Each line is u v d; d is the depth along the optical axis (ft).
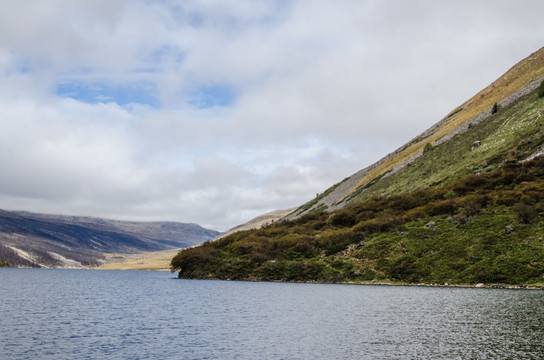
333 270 331.16
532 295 209.46
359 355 105.91
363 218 408.26
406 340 120.98
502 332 127.13
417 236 323.57
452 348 109.70
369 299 217.77
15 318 168.96
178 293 278.05
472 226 305.94
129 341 125.08
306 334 133.18
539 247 260.42
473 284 256.32
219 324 153.79
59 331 140.87
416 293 235.61
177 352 111.65
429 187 434.30
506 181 350.43
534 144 384.47
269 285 322.96
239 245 439.22
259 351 112.06
